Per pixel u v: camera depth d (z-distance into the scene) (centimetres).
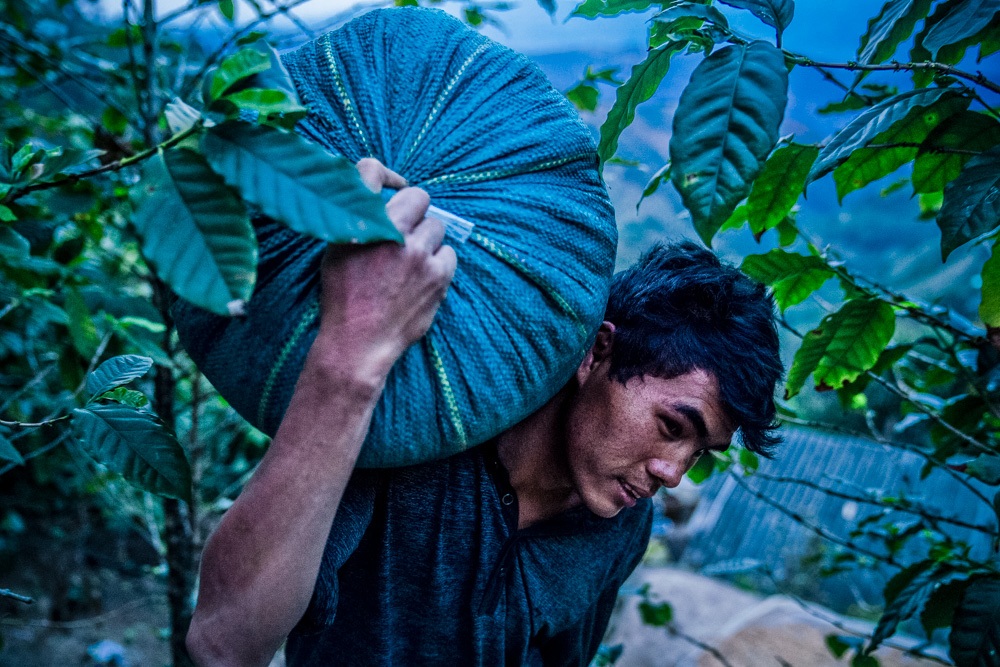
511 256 76
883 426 290
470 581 99
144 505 195
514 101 83
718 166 66
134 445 81
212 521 194
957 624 91
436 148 78
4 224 107
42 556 308
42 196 127
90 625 297
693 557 446
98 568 316
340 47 83
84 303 124
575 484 91
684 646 278
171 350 160
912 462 263
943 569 106
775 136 66
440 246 71
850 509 348
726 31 75
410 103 80
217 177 60
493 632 104
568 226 79
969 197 77
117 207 166
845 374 113
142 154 69
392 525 96
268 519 68
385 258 67
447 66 82
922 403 130
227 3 144
